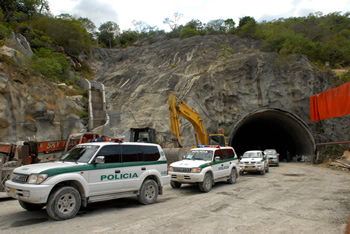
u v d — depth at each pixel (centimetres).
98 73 4616
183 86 3281
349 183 1250
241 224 574
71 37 4647
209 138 2259
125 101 3325
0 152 1238
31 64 2566
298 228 543
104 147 720
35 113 2088
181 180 1072
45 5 4888
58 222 584
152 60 4672
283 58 3491
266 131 4319
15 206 781
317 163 2756
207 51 4344
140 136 1786
